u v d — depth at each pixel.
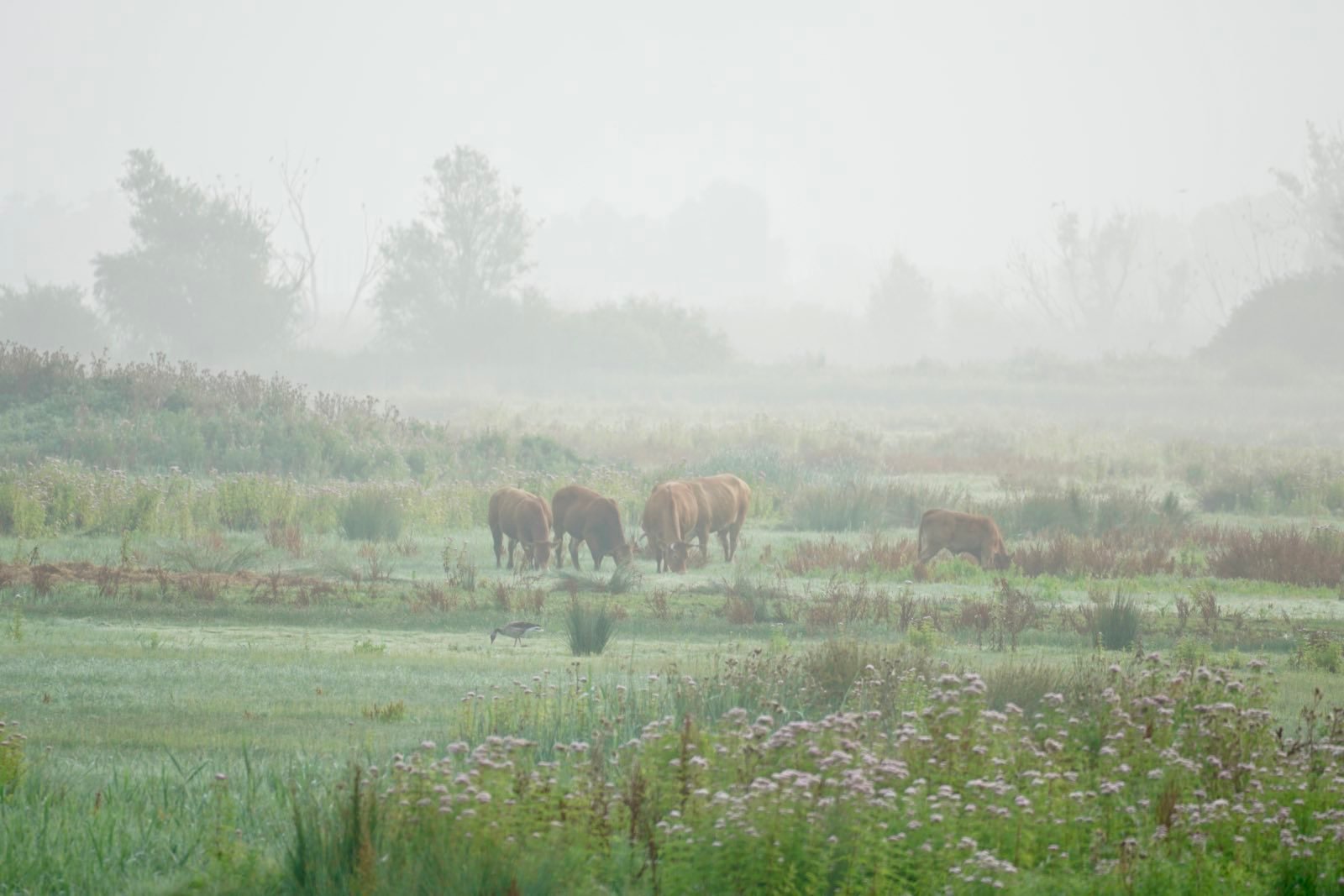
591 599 20.70
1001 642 17.47
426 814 7.71
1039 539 28.64
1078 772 9.12
